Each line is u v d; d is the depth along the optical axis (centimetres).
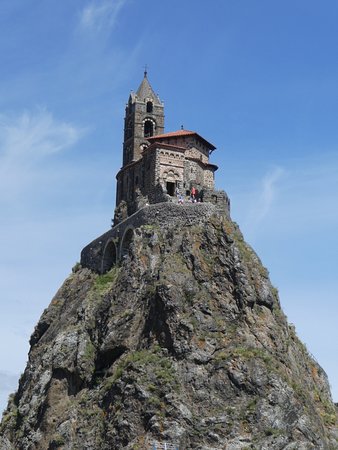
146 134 16150
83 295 13825
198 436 10438
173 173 14588
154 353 11281
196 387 10838
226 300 11838
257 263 12406
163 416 10525
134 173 15412
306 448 10400
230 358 11031
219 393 10806
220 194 14038
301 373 12075
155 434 10381
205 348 11181
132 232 13538
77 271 15150
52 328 13800
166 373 10919
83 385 11938
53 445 11169
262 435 10438
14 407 13475
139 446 10319
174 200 13888
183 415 10506
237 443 10331
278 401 10706
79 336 12519
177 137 14962
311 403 11344
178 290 11725
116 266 13762
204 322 11444
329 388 12838
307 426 10681
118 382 11062
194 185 14700
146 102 16200
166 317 11456
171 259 12256
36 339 14375
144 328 11769
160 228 12975
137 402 10706
